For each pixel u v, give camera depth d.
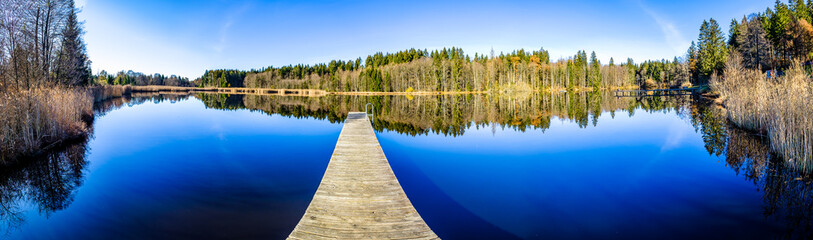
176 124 18.61
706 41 44.78
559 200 6.91
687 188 7.46
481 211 6.40
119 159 10.09
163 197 6.87
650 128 16.06
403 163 10.06
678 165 9.30
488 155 11.09
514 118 21.75
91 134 14.53
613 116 21.38
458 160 10.41
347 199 5.41
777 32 37.47
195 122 19.66
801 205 6.26
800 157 7.81
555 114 23.55
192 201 6.64
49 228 5.55
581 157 10.62
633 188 7.55
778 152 9.07
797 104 8.29
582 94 52.00
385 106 32.78
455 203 6.82
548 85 64.12
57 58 18.94
